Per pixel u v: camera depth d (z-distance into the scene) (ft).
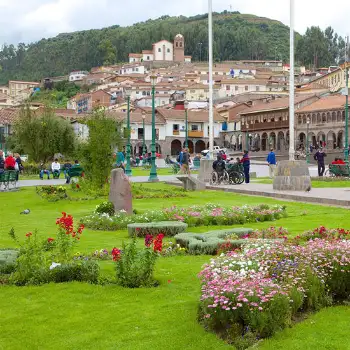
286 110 261.85
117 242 40.68
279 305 19.69
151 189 86.84
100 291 25.90
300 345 18.40
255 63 595.47
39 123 155.74
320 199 64.28
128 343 19.30
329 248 25.14
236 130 303.27
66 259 29.91
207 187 88.89
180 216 49.21
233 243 34.60
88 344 19.38
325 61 593.42
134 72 577.02
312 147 230.89
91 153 81.76
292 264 23.77
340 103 239.50
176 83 438.81
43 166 147.95
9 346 19.44
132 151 281.13
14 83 648.38
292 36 76.69
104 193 79.71
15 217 58.49
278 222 49.34
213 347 18.52
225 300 19.65
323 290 23.02
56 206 68.33
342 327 20.16
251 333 18.98
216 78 469.57
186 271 29.50
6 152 181.37
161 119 292.20
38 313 23.00
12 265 29.78
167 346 18.81
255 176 119.24
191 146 303.48
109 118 87.35
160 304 23.66
